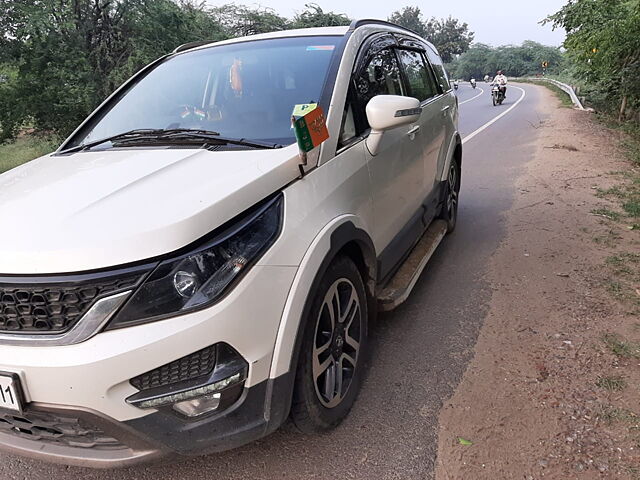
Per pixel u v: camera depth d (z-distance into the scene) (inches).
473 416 105.0
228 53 135.6
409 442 99.2
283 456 97.4
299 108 89.5
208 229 75.5
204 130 112.3
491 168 352.2
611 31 484.4
